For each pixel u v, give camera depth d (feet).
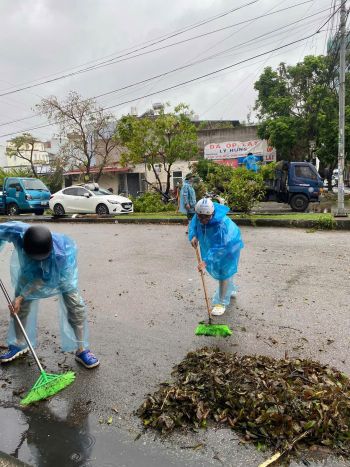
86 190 56.49
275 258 24.79
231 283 16.47
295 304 16.62
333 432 8.58
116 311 16.75
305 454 8.22
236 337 13.67
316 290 18.30
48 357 12.91
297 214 42.16
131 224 45.70
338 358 11.90
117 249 30.22
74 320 12.03
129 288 19.90
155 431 9.19
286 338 13.43
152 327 14.90
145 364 12.16
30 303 12.37
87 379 11.49
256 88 79.00
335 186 102.37
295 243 29.35
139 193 87.81
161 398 10.00
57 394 10.84
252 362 11.15
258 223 38.68
